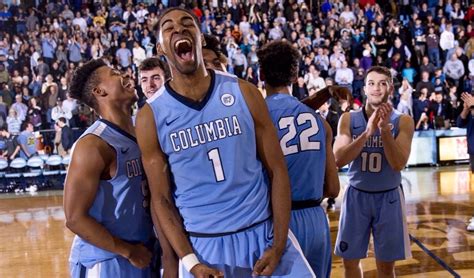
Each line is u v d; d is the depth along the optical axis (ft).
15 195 36.40
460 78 49.93
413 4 58.70
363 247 12.30
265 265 7.23
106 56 47.09
